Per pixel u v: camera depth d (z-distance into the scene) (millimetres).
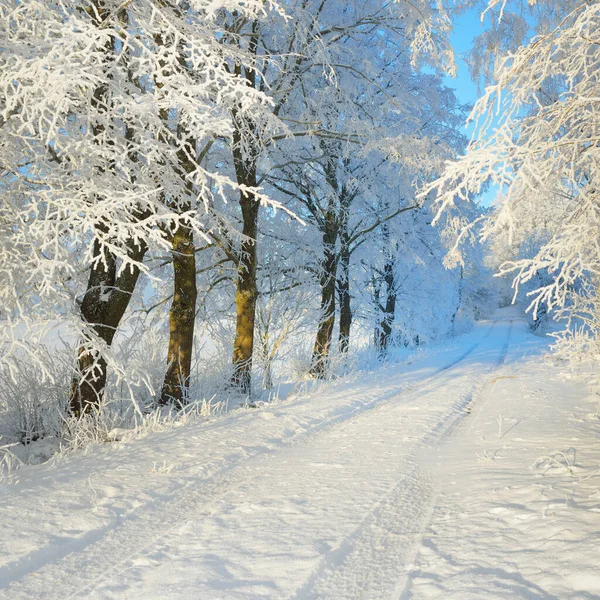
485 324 59062
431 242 20734
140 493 4516
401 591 2695
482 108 4184
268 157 11734
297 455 6234
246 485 4938
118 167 6250
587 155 4398
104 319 7473
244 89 5641
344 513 3947
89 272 7941
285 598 2643
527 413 8336
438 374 15547
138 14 6266
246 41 7945
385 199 16016
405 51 14773
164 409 9336
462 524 3592
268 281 14828
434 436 7148
